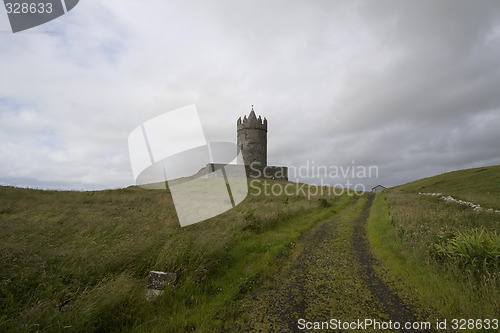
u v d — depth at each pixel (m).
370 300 4.74
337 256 7.32
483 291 4.31
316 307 4.54
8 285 4.25
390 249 7.54
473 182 38.00
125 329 3.70
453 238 6.26
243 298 4.90
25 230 7.93
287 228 10.61
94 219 10.14
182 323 3.91
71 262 5.41
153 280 5.10
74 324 3.40
